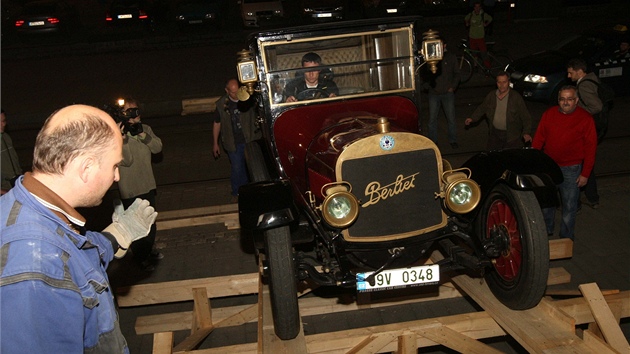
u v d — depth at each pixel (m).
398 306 5.66
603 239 6.64
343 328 5.37
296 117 5.01
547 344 3.81
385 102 5.07
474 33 15.38
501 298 4.42
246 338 5.34
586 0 23.39
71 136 2.04
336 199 3.86
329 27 4.99
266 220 3.96
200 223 7.35
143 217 2.75
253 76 4.84
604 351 3.65
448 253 4.42
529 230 4.07
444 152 9.86
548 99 12.06
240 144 7.77
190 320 5.27
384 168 4.06
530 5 21.91
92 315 2.15
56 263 1.95
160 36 22.09
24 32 22.52
